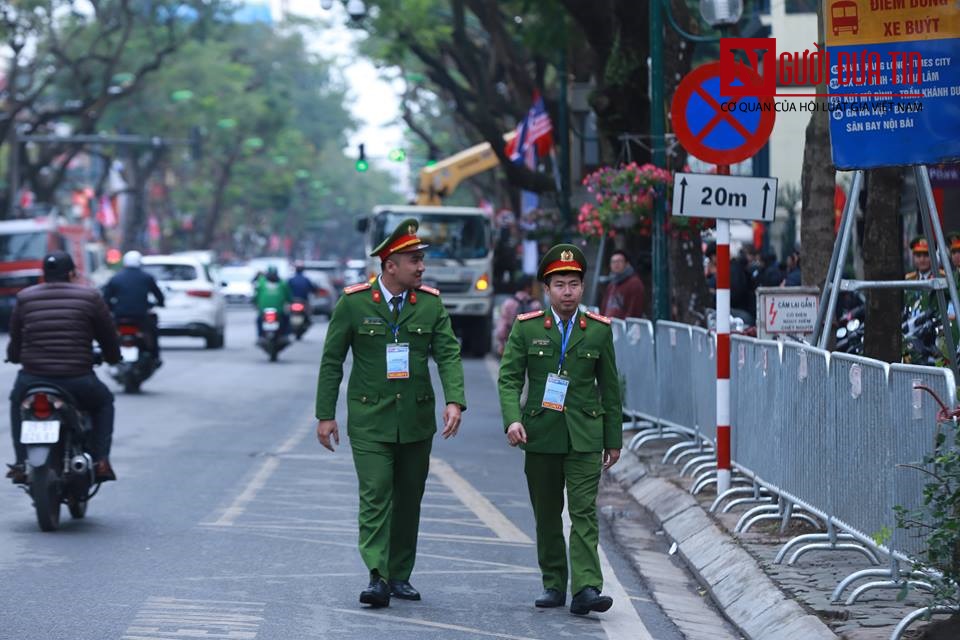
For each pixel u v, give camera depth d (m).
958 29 20.34
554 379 17.53
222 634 15.81
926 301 28.03
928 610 14.42
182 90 148.88
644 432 32.84
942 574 14.85
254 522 23.56
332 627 16.31
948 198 47.19
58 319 23.03
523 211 86.06
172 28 124.50
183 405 44.00
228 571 19.42
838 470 18.69
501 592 18.72
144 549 20.97
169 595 17.81
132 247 158.25
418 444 17.89
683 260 38.97
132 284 46.94
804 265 28.27
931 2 20.38
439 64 75.88
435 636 16.08
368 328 17.62
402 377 17.61
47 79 109.69
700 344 28.50
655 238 37.62
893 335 25.45
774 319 26.69
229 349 73.19
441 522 24.25
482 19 71.94
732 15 24.31
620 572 20.69
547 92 83.00
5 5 103.88
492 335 78.31
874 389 17.17
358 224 72.31
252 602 17.52
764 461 22.77
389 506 17.61
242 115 171.25
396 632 16.20
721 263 24.67
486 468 31.47
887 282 21.31
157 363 47.69
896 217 25.38
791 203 61.84
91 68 139.88
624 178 37.56
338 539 22.16
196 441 34.91
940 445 14.05
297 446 34.31
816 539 19.52
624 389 36.41
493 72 79.75
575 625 16.92
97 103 114.88
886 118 20.52
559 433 17.53
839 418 18.66
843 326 32.47
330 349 17.77
